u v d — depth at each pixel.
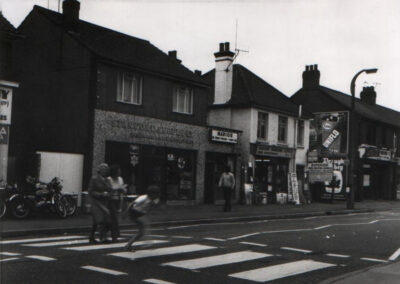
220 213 19.62
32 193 15.79
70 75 19.89
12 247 9.71
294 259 9.44
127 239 11.20
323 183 31.67
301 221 18.45
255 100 27.33
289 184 29.14
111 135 19.61
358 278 7.48
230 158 26.42
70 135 19.58
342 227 16.12
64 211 15.70
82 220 15.27
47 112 20.52
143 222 9.44
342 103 36.31
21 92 21.38
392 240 12.94
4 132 16.75
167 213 18.73
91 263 8.12
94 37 21.30
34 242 10.56
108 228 10.70
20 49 21.58
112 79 19.84
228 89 28.23
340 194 35.16
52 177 17.66
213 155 25.19
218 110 28.38
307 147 31.95
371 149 36.34
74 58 19.84
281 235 13.12
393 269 8.27
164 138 22.05
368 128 38.03
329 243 11.95
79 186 18.50
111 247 9.84
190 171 23.62
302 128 31.78
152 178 21.44
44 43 20.89
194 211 20.12
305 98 38.41
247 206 24.95
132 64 20.36
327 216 22.11
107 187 10.55
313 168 31.19
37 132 20.73
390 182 40.69
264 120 28.45
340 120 35.62
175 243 10.82
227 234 12.95
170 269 7.94
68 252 9.11
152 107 21.56
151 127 21.39
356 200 35.50
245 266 8.51
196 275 7.61
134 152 20.55
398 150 42.41
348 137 35.34
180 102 23.36
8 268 7.55
